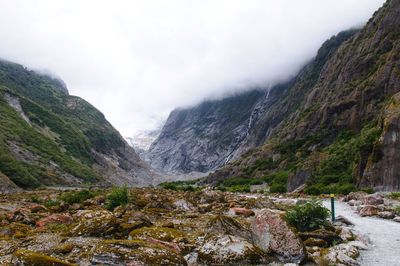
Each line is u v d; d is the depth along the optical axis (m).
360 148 59.44
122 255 11.75
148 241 14.39
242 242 13.50
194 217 24.75
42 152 175.25
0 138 152.50
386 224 22.00
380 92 116.69
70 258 12.63
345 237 16.72
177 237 15.80
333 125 127.19
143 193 50.69
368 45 154.25
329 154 84.62
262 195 59.53
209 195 40.41
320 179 70.50
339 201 39.06
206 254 13.09
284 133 164.62
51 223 21.08
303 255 13.04
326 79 185.75
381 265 12.77
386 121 55.38
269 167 136.62
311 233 16.50
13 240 16.52
